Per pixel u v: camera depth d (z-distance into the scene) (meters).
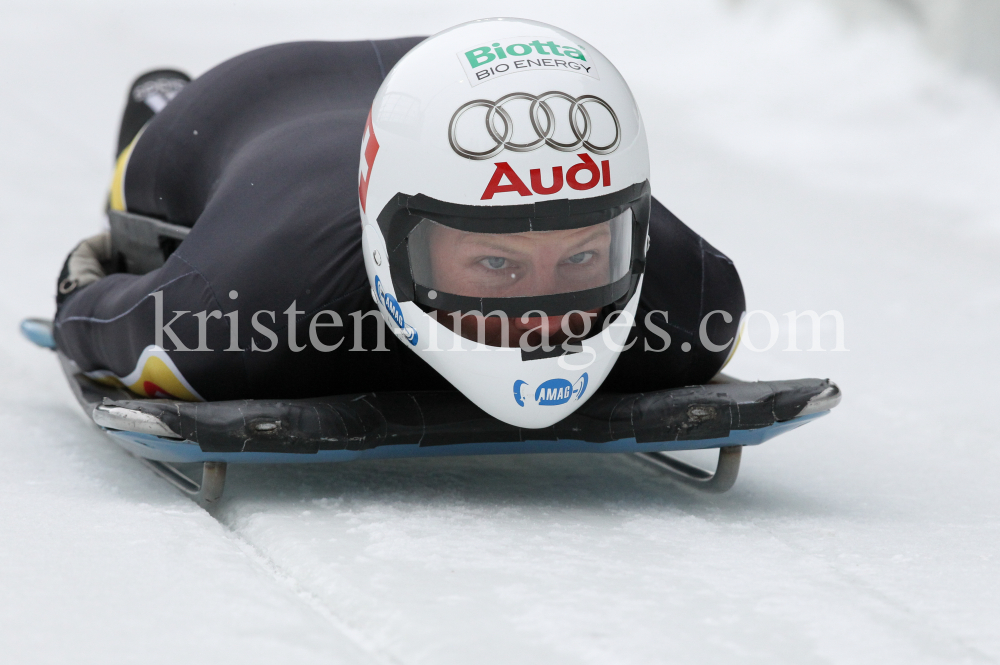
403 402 11.79
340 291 11.93
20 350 19.23
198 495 11.70
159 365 12.29
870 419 16.61
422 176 10.50
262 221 12.41
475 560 10.16
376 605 9.12
